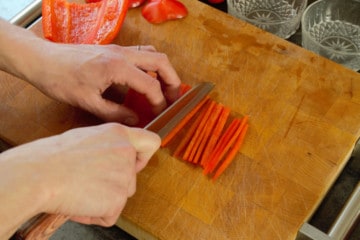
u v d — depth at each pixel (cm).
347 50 90
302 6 93
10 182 47
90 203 52
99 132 56
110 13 84
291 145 72
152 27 87
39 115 76
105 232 75
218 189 68
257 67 80
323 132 73
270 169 69
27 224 51
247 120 75
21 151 50
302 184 68
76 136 54
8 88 78
